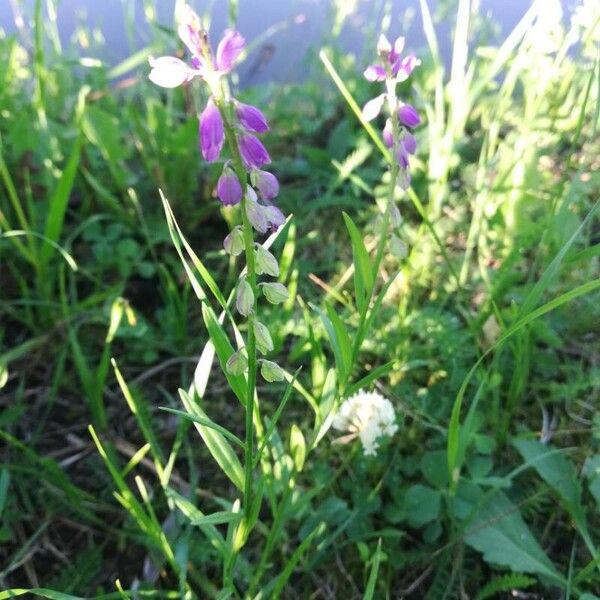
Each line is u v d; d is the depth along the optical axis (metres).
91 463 0.17
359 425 0.15
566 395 0.17
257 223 0.09
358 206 0.23
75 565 0.15
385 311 0.19
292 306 0.19
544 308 0.11
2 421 0.17
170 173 0.22
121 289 0.20
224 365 0.11
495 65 0.19
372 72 0.11
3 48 0.23
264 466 0.13
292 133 0.26
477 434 0.16
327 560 0.15
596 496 0.14
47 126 0.22
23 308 0.21
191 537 0.15
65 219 0.23
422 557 0.15
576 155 0.24
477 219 0.19
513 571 0.14
